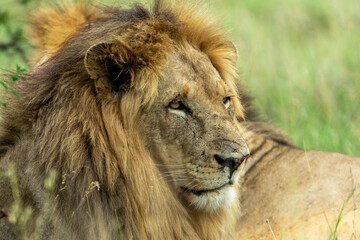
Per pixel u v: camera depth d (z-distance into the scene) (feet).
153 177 30.50
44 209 30.25
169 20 32.19
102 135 30.27
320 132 52.42
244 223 37.99
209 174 29.73
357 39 76.95
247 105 41.83
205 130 29.89
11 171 31.30
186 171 30.17
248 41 76.69
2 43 47.93
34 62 38.47
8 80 32.81
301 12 89.86
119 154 30.27
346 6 88.28
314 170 38.29
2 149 32.35
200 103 30.14
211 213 32.68
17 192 30.91
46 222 30.19
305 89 62.69
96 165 30.09
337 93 61.87
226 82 33.58
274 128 43.75
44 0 44.78
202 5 34.55
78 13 40.68
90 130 30.09
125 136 30.42
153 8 33.01
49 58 33.22
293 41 81.25
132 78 30.30
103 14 35.55
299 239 34.99
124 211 30.42
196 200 30.71
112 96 30.71
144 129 30.48
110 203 30.25
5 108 32.22
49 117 30.48
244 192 39.06
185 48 31.42
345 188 36.63
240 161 29.60
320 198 36.70
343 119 55.93
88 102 30.30
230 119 30.66
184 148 30.04
